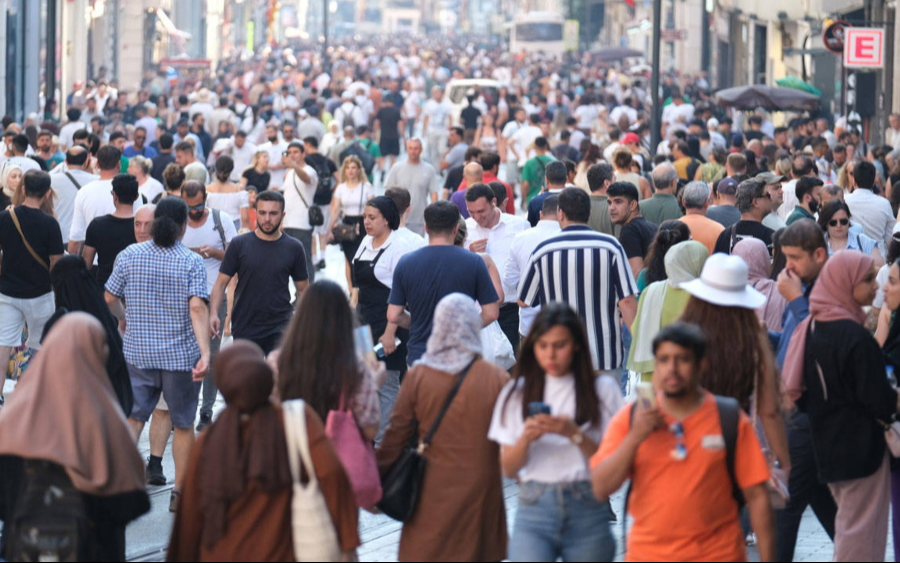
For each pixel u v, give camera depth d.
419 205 52.09
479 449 20.23
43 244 34.75
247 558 17.88
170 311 28.41
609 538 19.19
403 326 28.19
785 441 20.92
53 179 42.84
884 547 21.75
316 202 58.06
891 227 39.38
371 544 26.69
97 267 35.66
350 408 20.22
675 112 98.88
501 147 90.19
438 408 20.25
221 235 35.41
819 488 23.61
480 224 34.50
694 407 17.91
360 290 32.53
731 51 163.50
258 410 17.94
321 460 17.94
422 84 145.00
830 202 32.00
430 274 27.45
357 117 101.69
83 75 150.38
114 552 20.19
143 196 40.22
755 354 20.72
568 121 85.00
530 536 19.05
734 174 44.31
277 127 62.97
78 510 19.25
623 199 33.50
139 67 181.00
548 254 27.41
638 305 25.64
